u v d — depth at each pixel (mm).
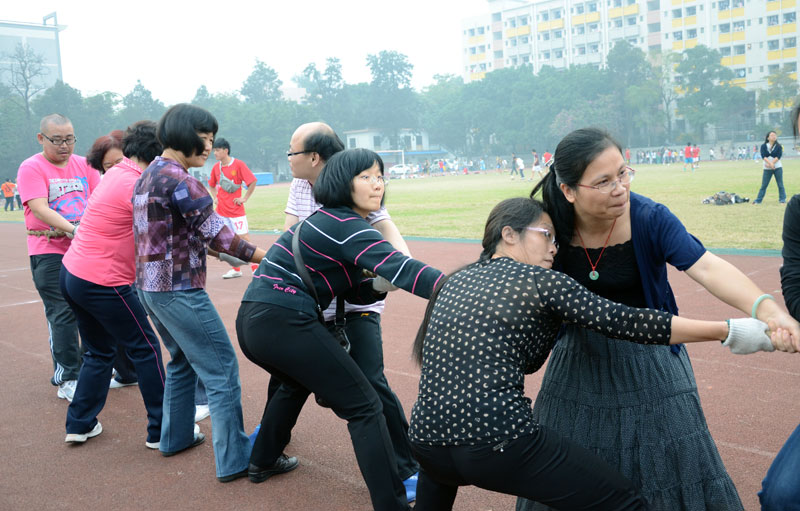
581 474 2166
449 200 25891
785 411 4152
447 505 2492
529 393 4730
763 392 4492
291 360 3014
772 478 2287
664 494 2395
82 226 4055
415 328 6695
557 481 2150
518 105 80188
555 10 95000
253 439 4043
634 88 71938
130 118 87688
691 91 72688
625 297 2623
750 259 8977
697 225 12617
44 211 4922
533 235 2373
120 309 4027
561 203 2477
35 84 84875
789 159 46031
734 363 5137
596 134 2270
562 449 2189
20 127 74938
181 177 3584
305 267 2988
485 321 2180
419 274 2654
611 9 88625
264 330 3025
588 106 74312
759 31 76312
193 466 3908
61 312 5121
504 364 2158
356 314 3434
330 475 3709
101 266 3947
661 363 2479
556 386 2598
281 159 90250
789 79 68562
